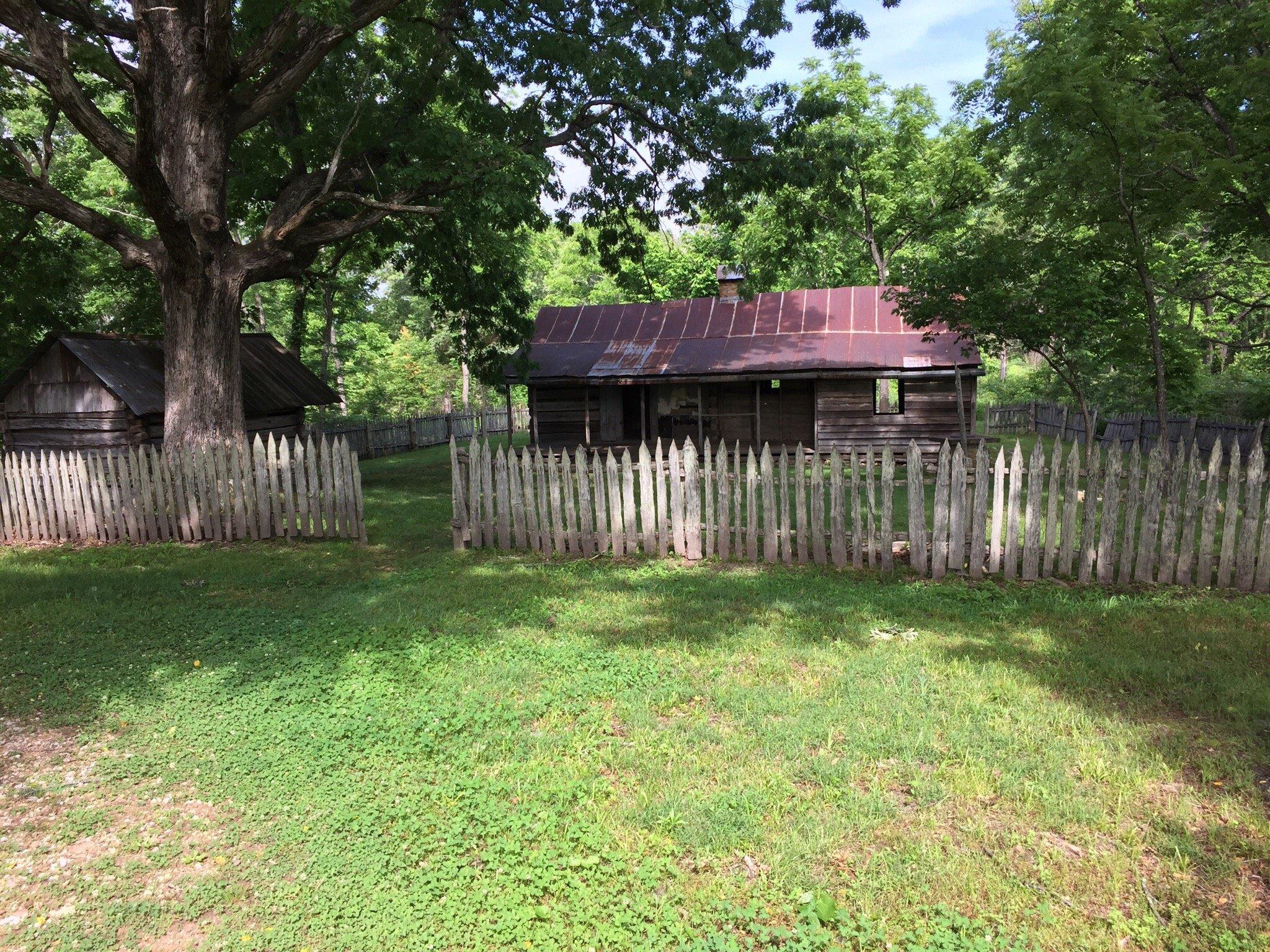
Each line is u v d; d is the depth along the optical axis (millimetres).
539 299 54312
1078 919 3686
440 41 16078
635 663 6832
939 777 4848
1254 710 5637
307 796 4898
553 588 9492
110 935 3754
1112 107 10617
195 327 14211
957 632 7570
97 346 17234
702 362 22141
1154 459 8961
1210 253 20203
